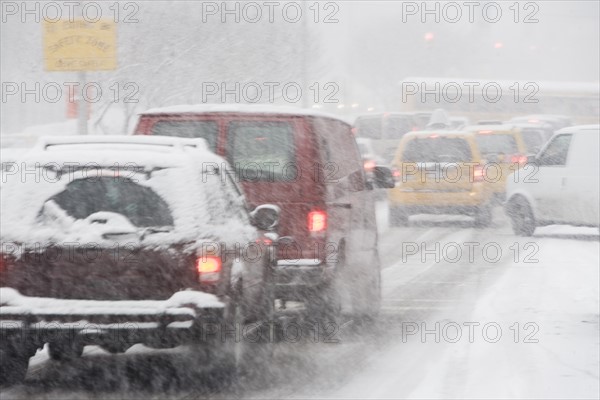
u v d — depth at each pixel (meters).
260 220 21.38
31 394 18.95
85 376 20.56
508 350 23.19
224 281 18.41
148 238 18.16
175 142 20.33
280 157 24.25
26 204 18.53
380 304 28.52
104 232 18.16
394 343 24.30
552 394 18.73
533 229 51.75
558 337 24.62
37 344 18.27
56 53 40.03
